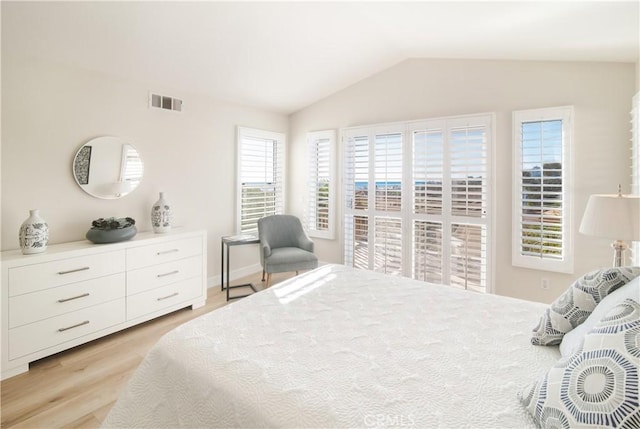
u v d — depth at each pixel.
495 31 2.74
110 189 3.16
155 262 3.09
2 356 2.21
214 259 4.20
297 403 1.02
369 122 4.30
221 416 1.09
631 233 1.89
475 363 1.26
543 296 3.25
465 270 3.61
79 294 2.58
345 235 4.50
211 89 3.88
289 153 5.14
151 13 2.48
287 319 1.66
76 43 2.64
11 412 1.90
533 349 1.37
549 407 0.89
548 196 3.16
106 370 2.34
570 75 3.05
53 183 2.83
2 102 2.55
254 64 3.52
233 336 1.47
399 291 2.09
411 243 3.94
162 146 3.60
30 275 2.33
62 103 2.85
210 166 4.10
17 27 2.35
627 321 0.93
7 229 2.60
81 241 2.96
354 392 1.07
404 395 1.06
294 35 3.11
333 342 1.43
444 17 2.69
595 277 1.36
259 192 4.70
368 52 3.66
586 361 0.90
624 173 2.86
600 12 2.09
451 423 0.94
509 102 3.36
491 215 3.45
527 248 3.29
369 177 4.25
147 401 1.31
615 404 0.78
